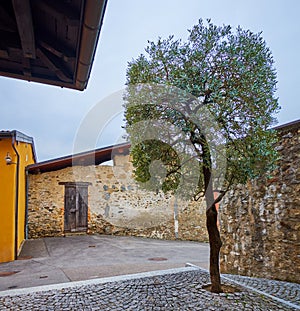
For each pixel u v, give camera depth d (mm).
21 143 7133
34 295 3277
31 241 8031
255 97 2914
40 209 8750
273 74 3125
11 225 5867
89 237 8750
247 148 2891
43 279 4199
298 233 3684
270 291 3494
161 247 7320
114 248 7020
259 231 4344
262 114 2988
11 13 1720
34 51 1837
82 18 1534
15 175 6133
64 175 9125
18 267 5113
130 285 3584
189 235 8602
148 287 3492
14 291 3412
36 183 8836
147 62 2938
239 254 4758
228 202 5090
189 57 2859
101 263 5320
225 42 2936
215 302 2982
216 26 2980
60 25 1739
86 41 1668
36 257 6008
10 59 2076
